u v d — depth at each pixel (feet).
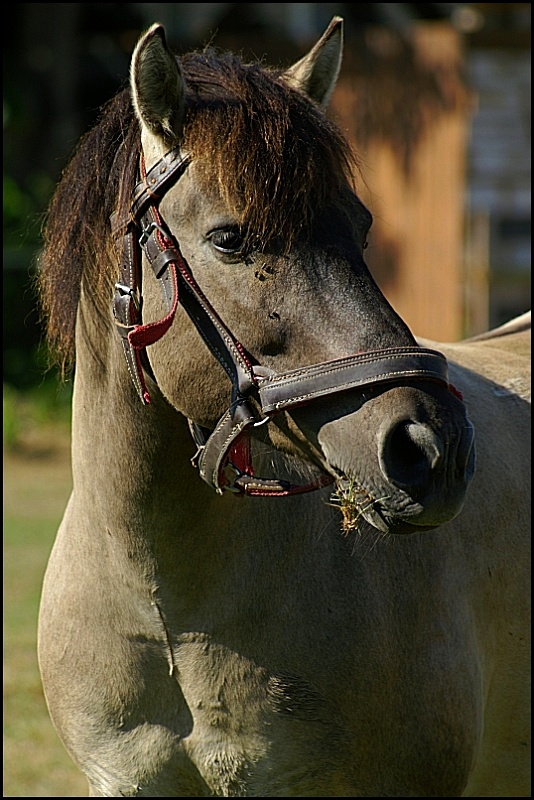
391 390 10.61
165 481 12.59
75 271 13.06
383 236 65.00
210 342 11.39
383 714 13.48
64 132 84.33
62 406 67.31
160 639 13.23
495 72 65.10
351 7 85.87
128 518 12.86
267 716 13.20
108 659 13.62
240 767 13.48
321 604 13.23
